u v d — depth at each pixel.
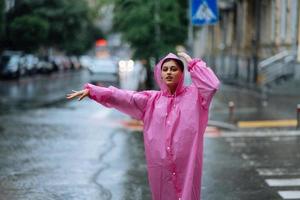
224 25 53.41
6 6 50.56
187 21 27.41
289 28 33.84
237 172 12.24
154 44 26.77
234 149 15.16
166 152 6.06
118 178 11.68
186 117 6.07
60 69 73.94
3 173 12.00
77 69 86.19
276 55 34.28
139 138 17.09
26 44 56.53
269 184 11.17
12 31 54.03
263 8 40.47
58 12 60.94
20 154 14.18
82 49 87.88
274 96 29.41
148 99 6.29
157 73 6.33
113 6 27.56
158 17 26.36
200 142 6.15
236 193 10.48
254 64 36.97
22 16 55.12
